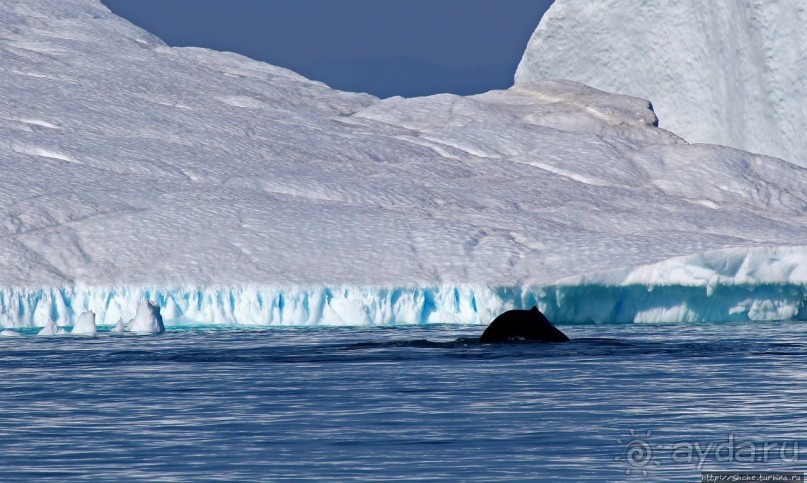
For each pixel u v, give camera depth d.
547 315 165.12
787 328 152.75
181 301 167.38
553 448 62.31
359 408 76.88
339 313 165.88
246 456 60.62
